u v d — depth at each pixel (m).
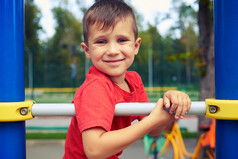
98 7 1.06
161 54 28.94
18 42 0.87
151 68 25.66
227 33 0.81
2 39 0.85
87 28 1.07
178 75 26.02
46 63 30.55
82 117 0.90
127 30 1.04
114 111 0.91
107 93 0.96
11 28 0.86
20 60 0.88
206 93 4.17
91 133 0.87
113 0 1.09
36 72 23.80
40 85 23.69
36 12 27.17
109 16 1.01
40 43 28.64
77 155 1.14
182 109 0.86
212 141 2.84
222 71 0.82
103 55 1.01
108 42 1.02
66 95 21.03
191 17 30.52
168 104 0.86
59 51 30.67
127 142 0.85
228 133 0.84
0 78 0.86
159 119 0.87
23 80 0.90
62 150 5.48
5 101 0.85
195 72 24.58
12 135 0.87
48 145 5.87
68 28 30.16
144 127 0.85
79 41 30.09
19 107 0.84
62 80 23.91
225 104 0.80
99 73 1.06
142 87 1.40
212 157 2.90
